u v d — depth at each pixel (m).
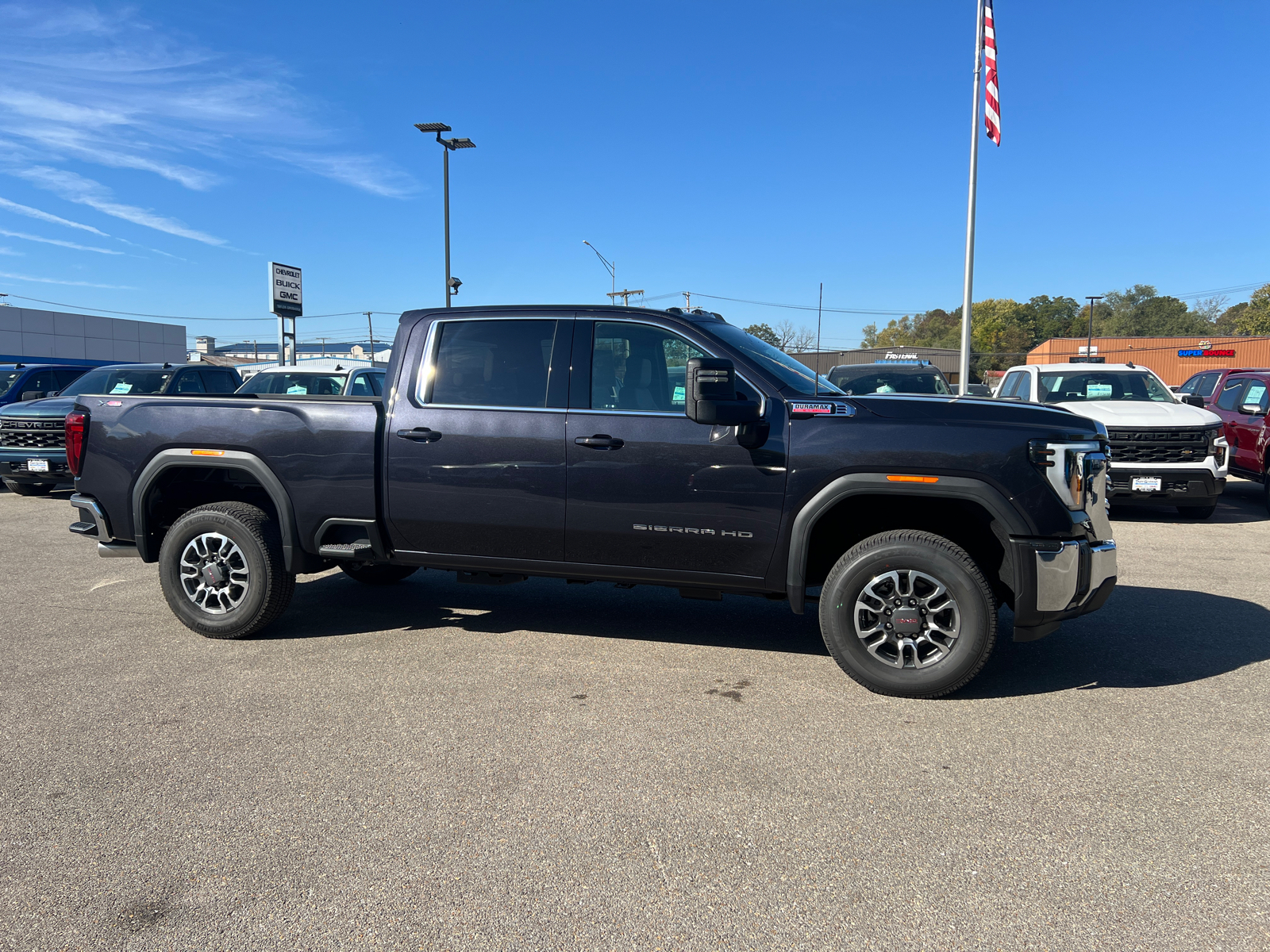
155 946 2.29
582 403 4.59
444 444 4.73
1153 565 7.32
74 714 3.92
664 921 2.40
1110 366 11.38
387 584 6.60
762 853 2.75
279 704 4.05
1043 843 2.81
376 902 2.49
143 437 5.16
